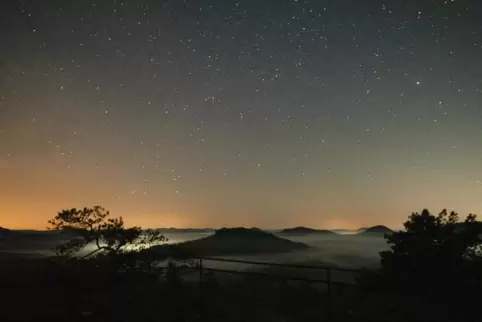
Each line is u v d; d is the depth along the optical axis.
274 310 9.66
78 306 9.52
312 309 9.42
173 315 9.09
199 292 10.87
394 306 8.60
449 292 8.77
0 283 10.87
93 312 9.02
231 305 10.02
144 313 9.13
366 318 8.35
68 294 10.45
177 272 11.96
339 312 8.87
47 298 10.07
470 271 9.09
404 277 9.38
